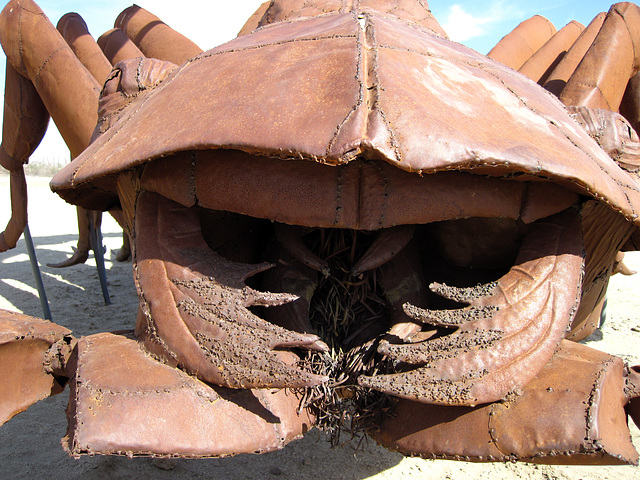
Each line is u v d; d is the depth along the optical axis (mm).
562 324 1271
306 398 1390
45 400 2607
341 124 1141
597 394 1156
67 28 3250
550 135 1360
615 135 1844
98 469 2031
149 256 1396
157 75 1942
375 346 1473
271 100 1265
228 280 1323
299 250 1491
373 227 1270
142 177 1468
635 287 4746
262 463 2098
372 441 2266
